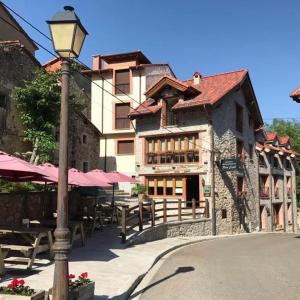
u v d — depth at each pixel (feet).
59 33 20.03
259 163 115.65
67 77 20.31
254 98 105.50
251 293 27.61
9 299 18.56
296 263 41.78
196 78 100.42
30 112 66.69
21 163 30.94
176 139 90.33
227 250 53.52
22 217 43.04
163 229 64.28
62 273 19.26
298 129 195.52
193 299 25.95
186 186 89.04
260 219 114.32
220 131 89.61
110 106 111.75
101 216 59.52
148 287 29.55
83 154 97.09
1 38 86.89
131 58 111.75
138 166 94.22
